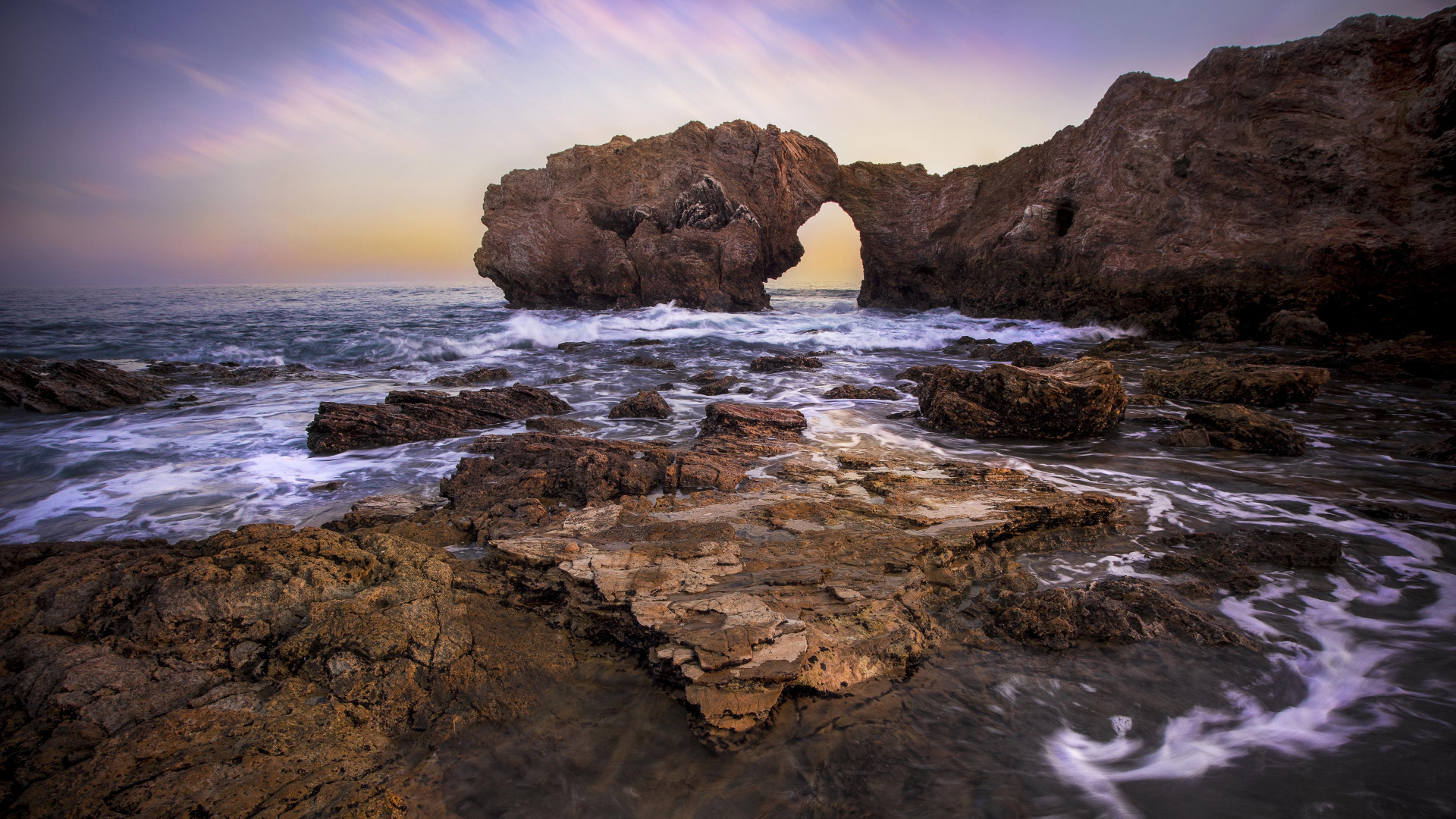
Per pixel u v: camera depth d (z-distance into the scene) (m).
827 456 7.80
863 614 3.91
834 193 35.84
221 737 2.95
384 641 3.51
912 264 33.81
